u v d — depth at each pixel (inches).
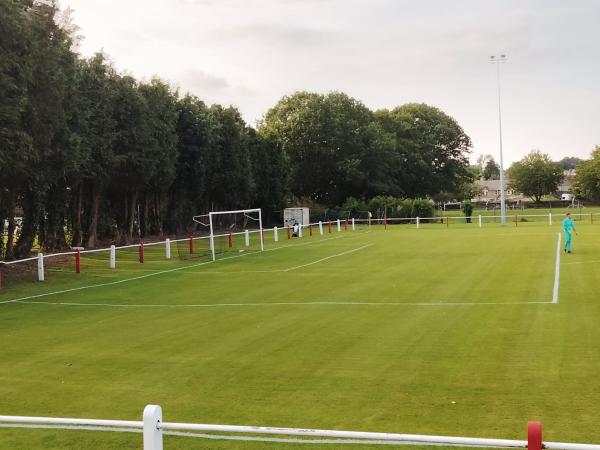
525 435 292.8
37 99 979.3
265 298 726.5
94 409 352.8
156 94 1704.0
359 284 811.4
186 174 1959.9
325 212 2620.6
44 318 636.7
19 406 360.8
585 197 3966.5
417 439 187.9
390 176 3191.4
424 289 749.3
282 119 3068.4
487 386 368.2
